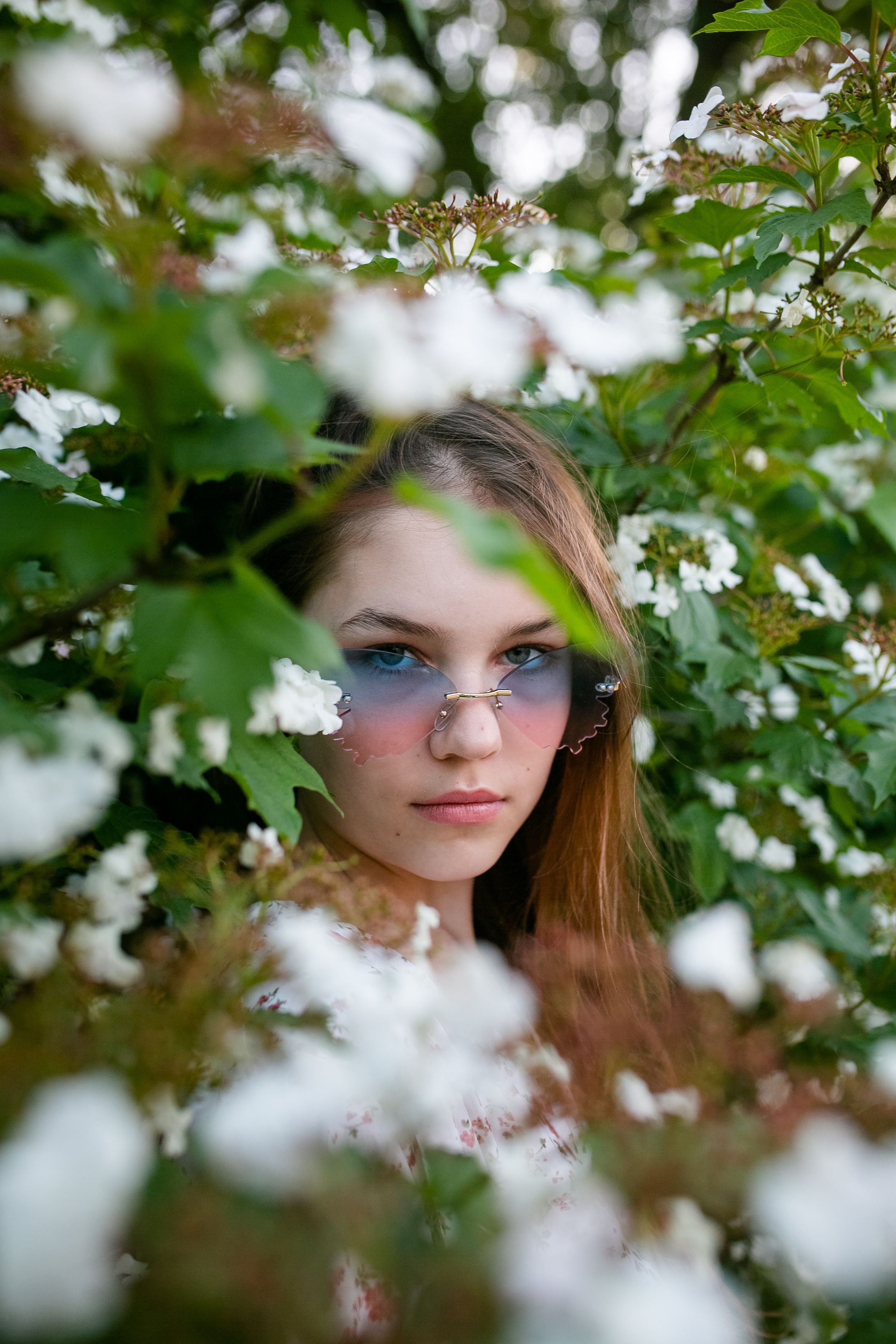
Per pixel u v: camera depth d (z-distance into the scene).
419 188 2.12
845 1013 1.69
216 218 1.52
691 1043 1.16
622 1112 0.98
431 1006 1.00
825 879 2.03
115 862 0.92
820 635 2.19
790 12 1.42
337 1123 0.82
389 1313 0.71
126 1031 0.77
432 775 1.49
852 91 1.49
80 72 0.58
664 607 1.85
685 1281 0.69
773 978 1.69
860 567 2.42
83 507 0.75
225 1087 0.80
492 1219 0.78
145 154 0.68
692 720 2.00
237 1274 0.62
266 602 0.74
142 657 0.72
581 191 5.32
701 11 4.11
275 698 1.03
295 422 0.67
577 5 5.69
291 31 2.18
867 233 1.72
